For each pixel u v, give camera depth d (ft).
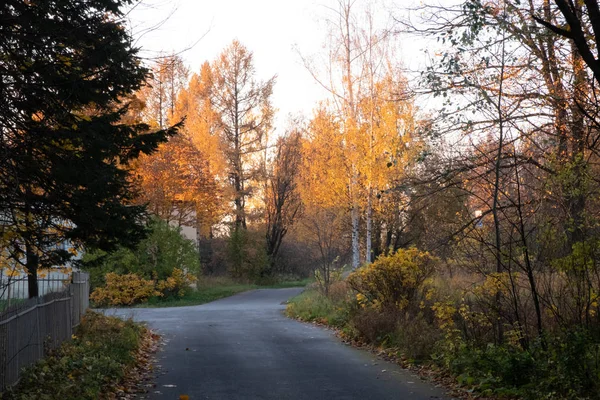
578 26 28.43
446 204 44.01
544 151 38.29
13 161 31.83
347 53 96.73
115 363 38.91
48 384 30.76
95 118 33.91
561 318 32.73
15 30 30.73
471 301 43.19
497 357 34.96
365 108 93.97
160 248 124.36
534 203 37.63
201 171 137.28
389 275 54.90
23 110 32.37
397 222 93.91
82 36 32.01
